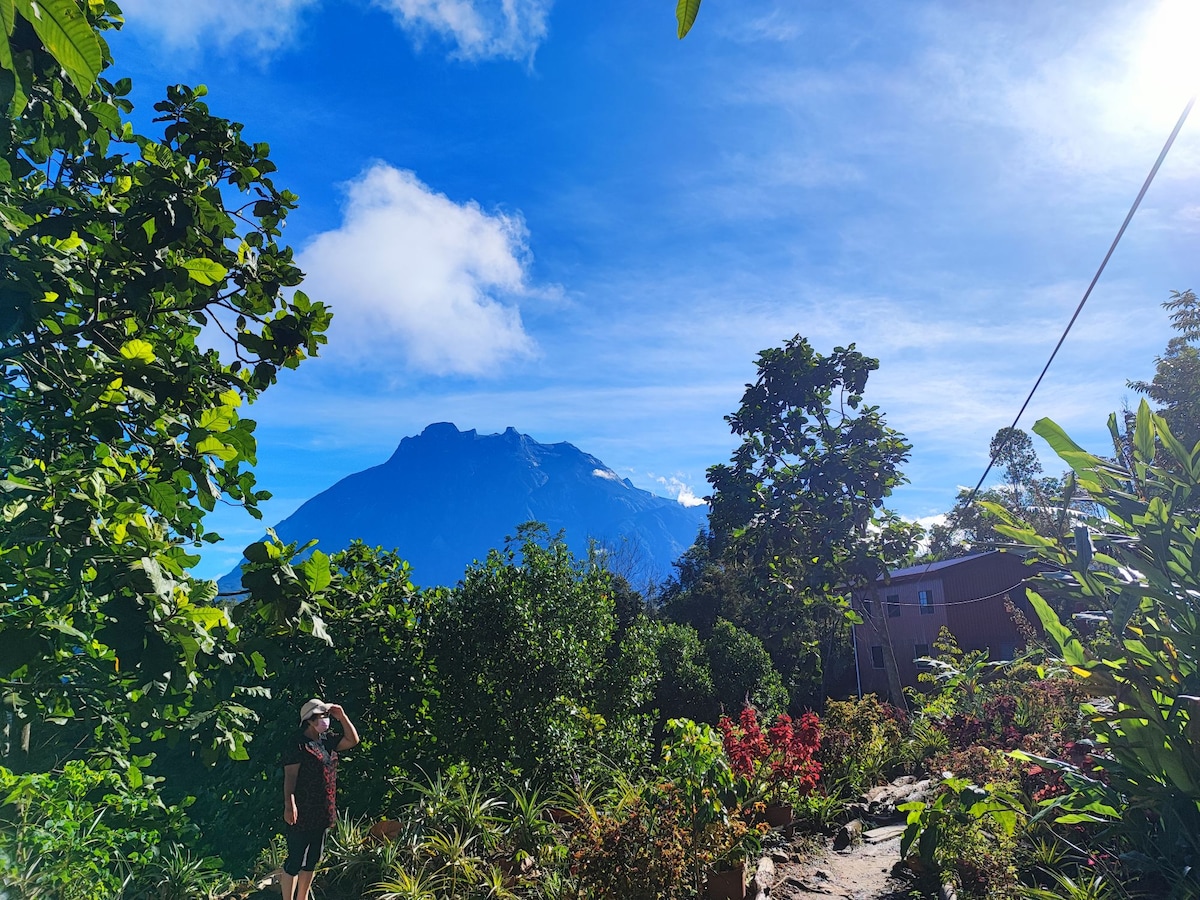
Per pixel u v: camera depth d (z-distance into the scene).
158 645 3.44
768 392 26.56
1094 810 5.32
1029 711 11.37
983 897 5.39
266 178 5.82
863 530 24.36
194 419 4.59
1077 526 6.12
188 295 4.92
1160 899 4.56
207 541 5.04
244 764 7.87
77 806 5.31
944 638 19.67
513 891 6.23
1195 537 5.15
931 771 9.55
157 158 4.79
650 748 11.41
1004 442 14.25
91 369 4.32
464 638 9.38
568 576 10.71
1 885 4.48
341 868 6.66
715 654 24.27
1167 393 27.84
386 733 8.90
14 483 3.58
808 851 7.67
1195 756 4.61
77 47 1.71
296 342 5.37
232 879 7.34
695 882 5.85
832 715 14.19
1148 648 5.21
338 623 8.72
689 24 1.15
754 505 24.84
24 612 3.94
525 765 8.86
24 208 4.25
